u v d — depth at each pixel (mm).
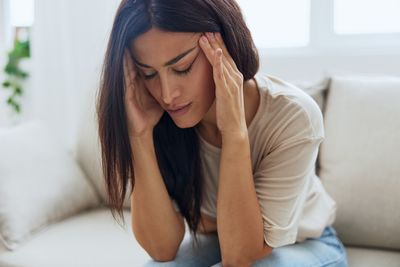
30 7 2566
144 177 1189
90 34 2203
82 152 1967
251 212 1086
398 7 1977
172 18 949
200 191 1266
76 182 1856
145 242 1229
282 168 1106
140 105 1149
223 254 1125
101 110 1083
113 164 1119
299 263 1166
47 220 1720
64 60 2305
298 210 1141
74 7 2211
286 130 1105
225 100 1028
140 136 1160
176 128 1220
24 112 2547
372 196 1489
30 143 1810
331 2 2029
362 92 1586
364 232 1503
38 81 2354
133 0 980
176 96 1023
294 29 2125
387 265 1390
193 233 1291
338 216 1526
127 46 1012
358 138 1540
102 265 1433
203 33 991
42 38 2312
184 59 987
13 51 2492
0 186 1629
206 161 1250
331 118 1606
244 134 1071
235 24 1029
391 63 1896
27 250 1541
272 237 1110
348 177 1521
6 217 1591
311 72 2012
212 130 1196
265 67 2072
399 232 1461
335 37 2047
